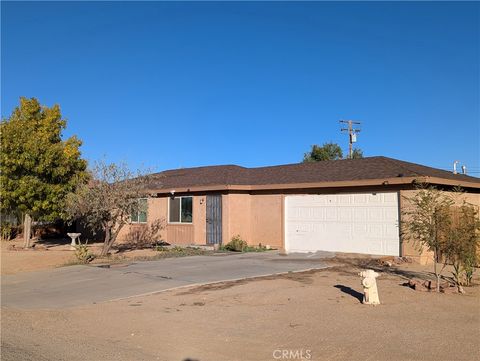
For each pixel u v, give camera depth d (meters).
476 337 7.44
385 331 7.84
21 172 23.12
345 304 9.99
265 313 9.34
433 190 12.09
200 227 23.98
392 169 18.56
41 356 6.80
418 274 14.11
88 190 19.48
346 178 19.23
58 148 23.50
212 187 23.02
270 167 25.77
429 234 11.55
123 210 19.48
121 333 8.21
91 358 6.71
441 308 9.54
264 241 22.44
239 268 15.66
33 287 13.49
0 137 22.91
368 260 17.45
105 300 11.28
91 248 23.62
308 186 20.22
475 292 11.23
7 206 23.45
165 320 9.03
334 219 19.59
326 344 7.20
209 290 11.96
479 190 21.16
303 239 20.73
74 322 9.16
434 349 6.83
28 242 24.73
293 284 12.50
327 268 15.64
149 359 6.67
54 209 23.27
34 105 25.45
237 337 7.72
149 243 25.97
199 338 7.73
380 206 18.05
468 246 11.51
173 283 13.03
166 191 25.25
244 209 23.09
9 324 9.04
